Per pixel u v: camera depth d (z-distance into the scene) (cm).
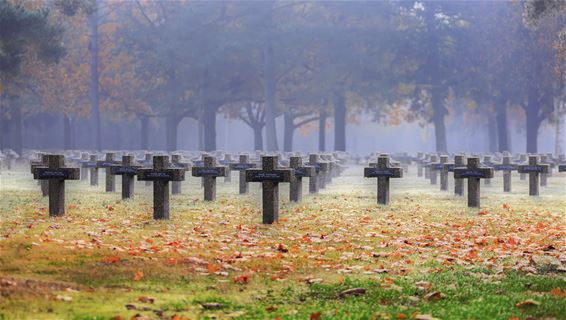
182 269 1536
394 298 1371
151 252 1703
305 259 1739
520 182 5100
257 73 10338
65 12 7894
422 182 5106
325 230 2280
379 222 2528
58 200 2534
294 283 1478
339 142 10619
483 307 1292
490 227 2438
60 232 2011
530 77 9594
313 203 3234
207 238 2019
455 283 1506
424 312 1252
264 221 2411
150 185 4309
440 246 2016
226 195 3662
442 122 10581
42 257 1555
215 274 1514
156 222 2369
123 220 2409
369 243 2031
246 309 1268
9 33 6781
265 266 1622
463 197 3694
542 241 2102
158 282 1416
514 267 1684
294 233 2188
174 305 1260
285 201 3319
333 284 1470
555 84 9150
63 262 1515
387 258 1797
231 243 1953
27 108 10556
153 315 1193
